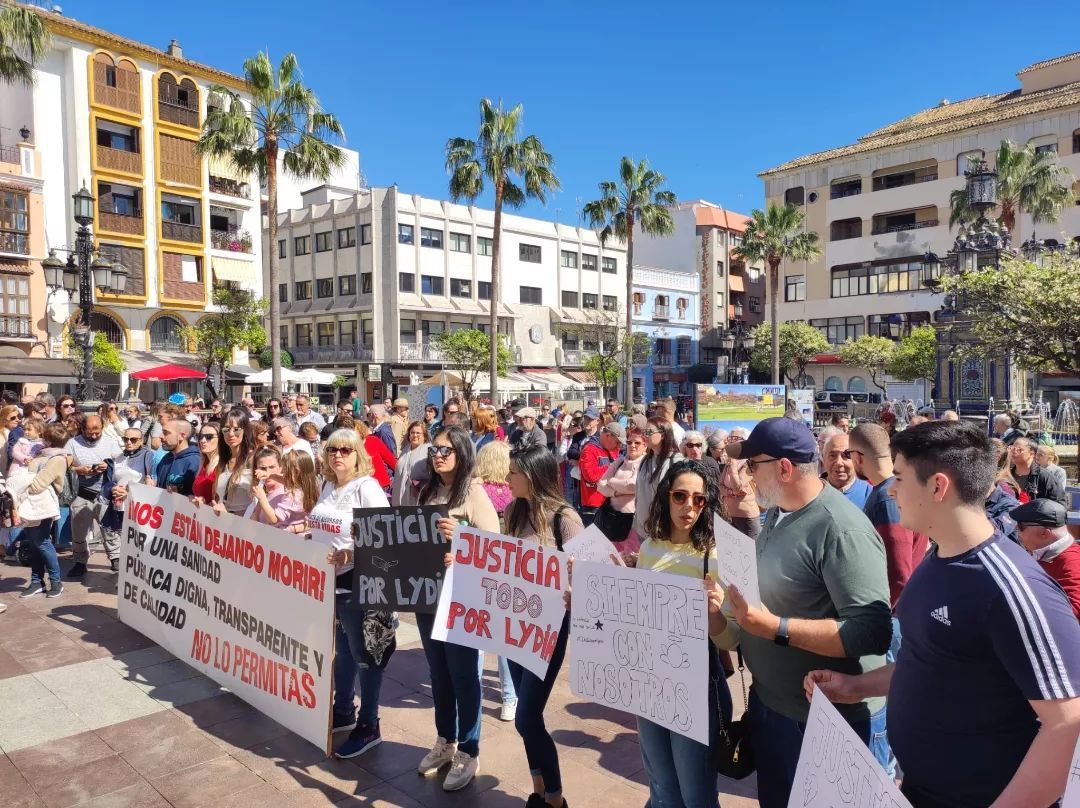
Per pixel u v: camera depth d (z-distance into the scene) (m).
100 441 7.95
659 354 52.78
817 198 50.38
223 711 4.60
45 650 5.61
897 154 46.62
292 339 44.91
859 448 3.74
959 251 24.34
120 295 31.72
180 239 33.97
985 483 1.80
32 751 4.11
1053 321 18.02
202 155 23.14
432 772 3.85
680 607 2.69
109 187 31.80
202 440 6.15
